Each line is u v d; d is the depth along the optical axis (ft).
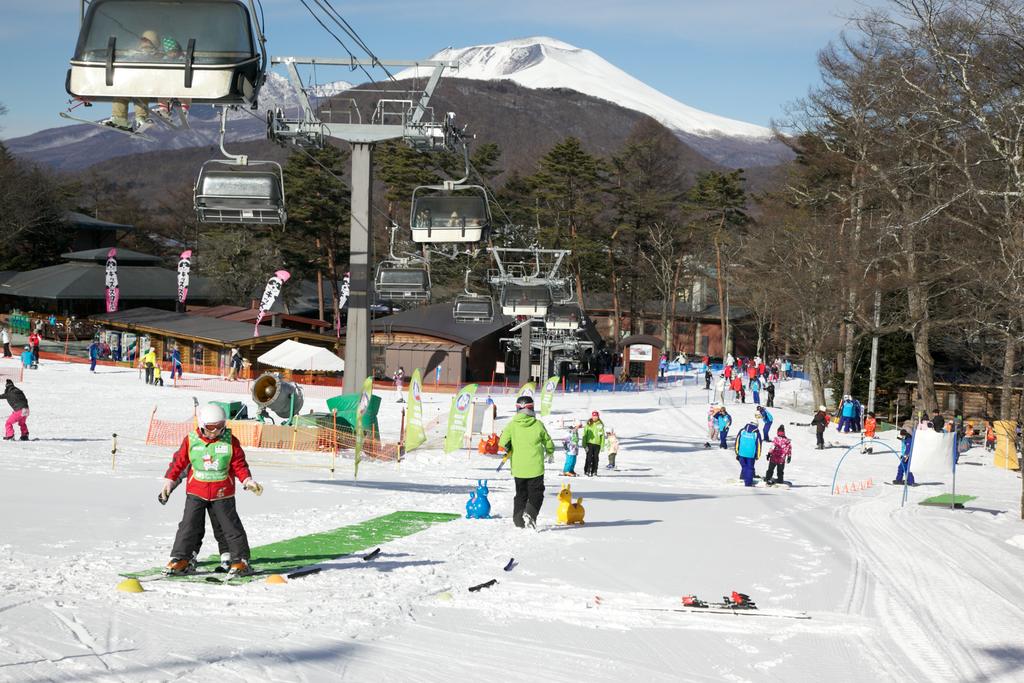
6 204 315.78
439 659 25.12
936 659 28.17
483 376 248.73
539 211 343.26
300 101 84.38
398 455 95.45
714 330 385.09
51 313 273.33
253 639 25.59
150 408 138.92
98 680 21.24
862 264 166.20
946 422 148.36
